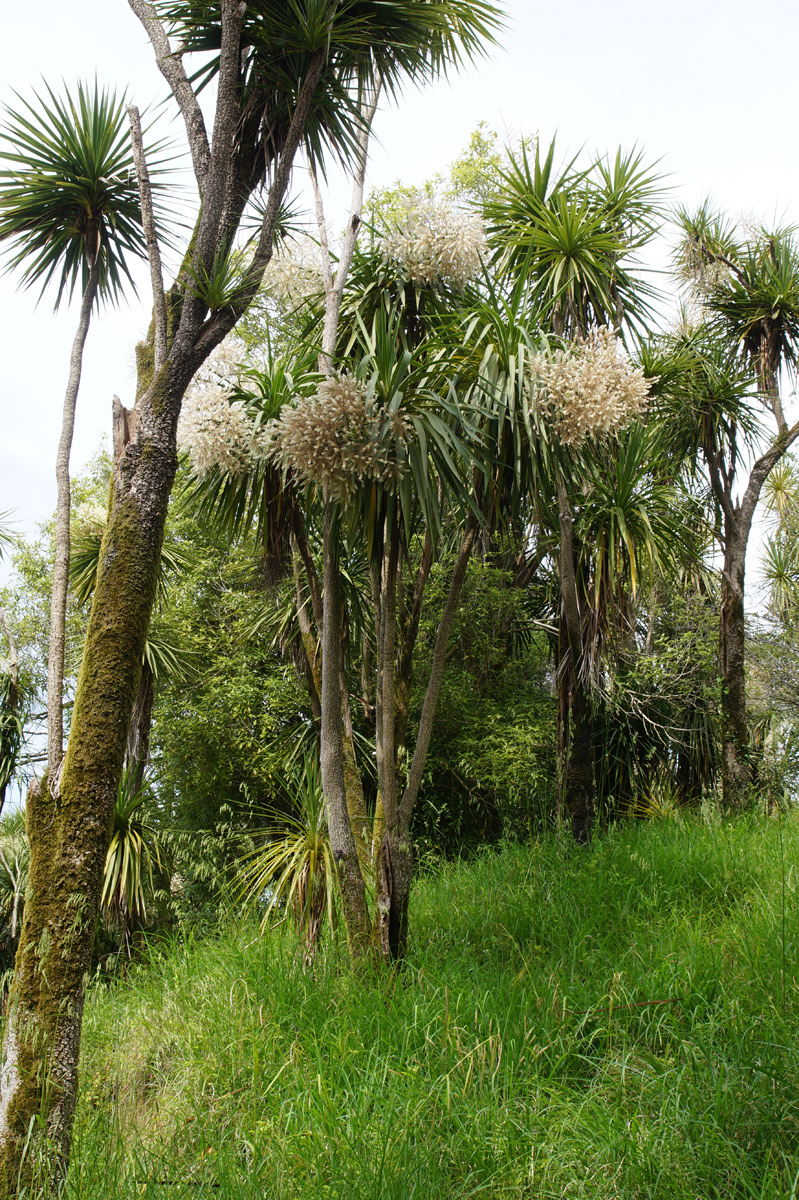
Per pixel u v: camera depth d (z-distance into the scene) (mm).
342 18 4383
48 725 3242
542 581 9898
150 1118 3701
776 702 10266
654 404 7715
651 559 6848
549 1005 3754
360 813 5324
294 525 4961
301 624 5422
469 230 4812
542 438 4148
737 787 8602
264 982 4336
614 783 8789
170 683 9477
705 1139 2785
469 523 4707
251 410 4777
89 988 5637
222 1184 2775
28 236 4207
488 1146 2848
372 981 4152
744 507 9141
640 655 8477
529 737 8188
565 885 5590
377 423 3840
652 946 4328
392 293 5047
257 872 5594
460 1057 3371
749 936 4242
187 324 3561
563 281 6457
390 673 4676
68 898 2984
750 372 9328
